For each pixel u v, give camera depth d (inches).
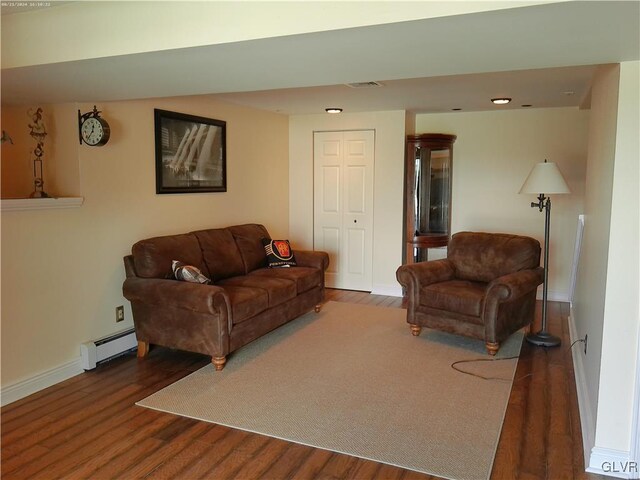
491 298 149.2
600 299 96.9
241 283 164.6
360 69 91.6
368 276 240.2
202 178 186.4
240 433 105.4
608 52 77.4
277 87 111.5
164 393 124.7
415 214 232.5
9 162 147.8
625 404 89.7
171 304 138.8
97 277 144.4
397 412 114.5
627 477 89.6
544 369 140.9
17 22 90.0
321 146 241.9
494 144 230.8
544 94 181.2
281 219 244.5
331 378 133.8
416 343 162.2
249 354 151.9
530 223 227.9
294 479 89.5
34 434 105.0
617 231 87.6
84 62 86.8
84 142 136.9
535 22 62.4
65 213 133.6
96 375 136.5
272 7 70.9
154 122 162.4
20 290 122.3
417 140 225.8
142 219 159.8
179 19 77.3
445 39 70.9
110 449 99.2
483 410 115.4
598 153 115.2
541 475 90.5
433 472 91.5
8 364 120.1
